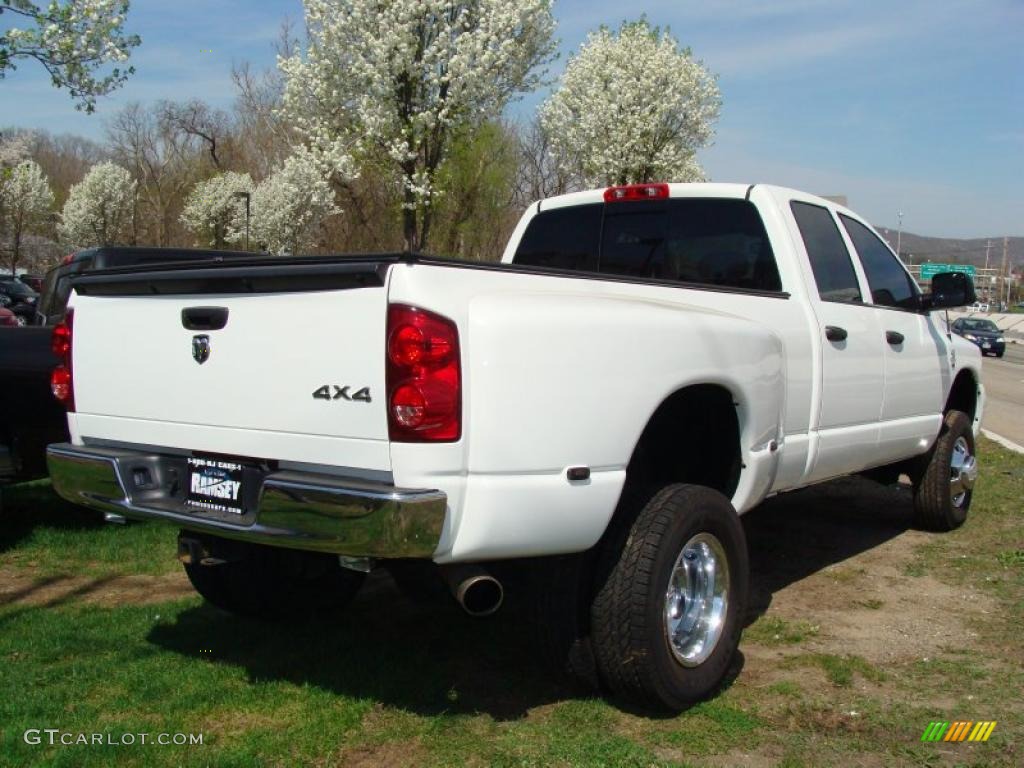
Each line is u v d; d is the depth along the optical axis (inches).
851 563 232.7
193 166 2361.0
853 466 209.8
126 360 149.3
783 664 167.5
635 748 133.4
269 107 2048.5
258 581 177.6
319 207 1461.6
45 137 3125.0
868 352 205.8
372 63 658.2
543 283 136.5
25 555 236.4
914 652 174.2
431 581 146.6
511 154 1230.3
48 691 151.5
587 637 143.2
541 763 129.0
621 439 134.4
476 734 138.0
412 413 116.6
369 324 119.7
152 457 147.9
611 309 136.3
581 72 930.1
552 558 142.2
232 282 132.0
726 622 152.2
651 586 137.3
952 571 225.8
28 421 243.9
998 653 173.5
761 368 162.9
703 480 169.6
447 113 665.6
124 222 2351.1
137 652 170.1
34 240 2630.4
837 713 146.9
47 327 252.7
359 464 121.9
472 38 651.5
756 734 139.9
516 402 123.3
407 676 159.0
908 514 285.0
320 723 140.0
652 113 917.8
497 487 122.0
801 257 193.3
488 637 178.9
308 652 169.8
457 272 123.3
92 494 149.8
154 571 224.5
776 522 275.4
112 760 128.6
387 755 132.0
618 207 219.0
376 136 674.2
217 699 149.0
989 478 341.7
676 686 141.6
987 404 721.6
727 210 201.5
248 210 1594.5
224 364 135.1
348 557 128.3
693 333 147.5
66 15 416.5
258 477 133.7
